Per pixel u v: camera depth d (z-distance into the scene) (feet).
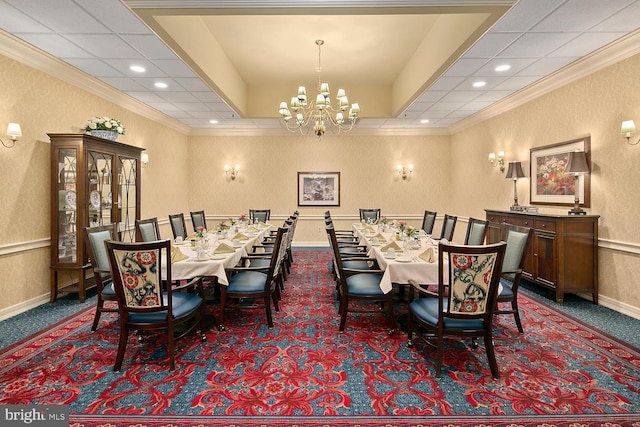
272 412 6.22
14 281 11.18
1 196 10.72
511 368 7.80
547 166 14.85
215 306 12.29
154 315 7.70
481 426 5.86
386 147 25.80
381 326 10.37
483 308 7.20
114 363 7.92
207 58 13.94
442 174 25.80
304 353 8.55
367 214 23.40
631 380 7.29
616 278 11.58
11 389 6.89
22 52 11.05
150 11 8.93
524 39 10.57
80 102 14.17
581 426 5.86
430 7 8.86
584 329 10.02
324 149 25.80
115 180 14.20
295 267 18.66
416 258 9.90
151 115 19.99
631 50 10.68
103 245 10.09
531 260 13.56
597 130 12.20
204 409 6.28
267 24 13.65
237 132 25.46
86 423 5.88
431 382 7.22
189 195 25.79
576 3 8.53
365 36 14.67
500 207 18.86
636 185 10.80
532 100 15.96
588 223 12.17
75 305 12.09
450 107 19.13
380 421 5.98
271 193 25.86
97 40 10.66
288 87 21.50
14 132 10.62
